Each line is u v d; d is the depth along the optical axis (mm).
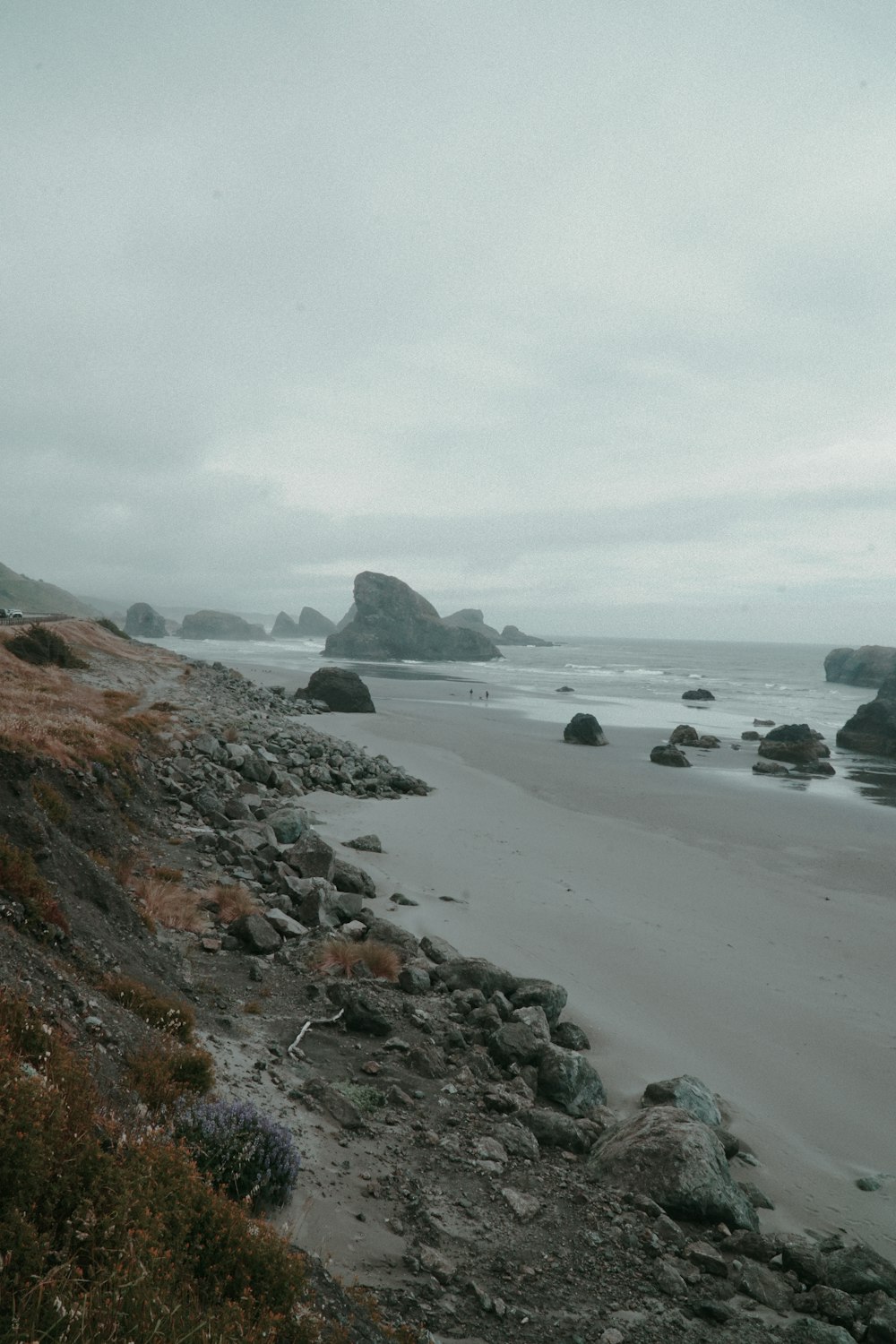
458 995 13578
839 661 143875
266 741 37344
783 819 34250
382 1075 10586
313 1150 8242
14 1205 4070
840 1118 11578
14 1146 4184
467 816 30016
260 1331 4445
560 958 16781
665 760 48438
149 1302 3949
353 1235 7059
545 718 71438
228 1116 7121
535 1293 6926
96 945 10180
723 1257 8102
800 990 16188
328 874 19562
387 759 41938
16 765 12180
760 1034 14125
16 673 36469
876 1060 13414
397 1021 12367
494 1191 8398
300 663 154375
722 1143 10141
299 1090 9500
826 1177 10102
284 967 13898
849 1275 7844
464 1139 9406
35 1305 3555
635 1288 7273
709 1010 14938
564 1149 9789
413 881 21109
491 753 48250
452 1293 6672
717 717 79250
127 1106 6793
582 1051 12828
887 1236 8992
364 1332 5473
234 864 18969
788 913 21406
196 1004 11344
